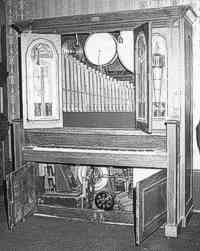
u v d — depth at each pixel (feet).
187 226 12.89
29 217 13.80
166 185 12.31
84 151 12.72
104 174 13.50
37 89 13.42
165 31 12.25
